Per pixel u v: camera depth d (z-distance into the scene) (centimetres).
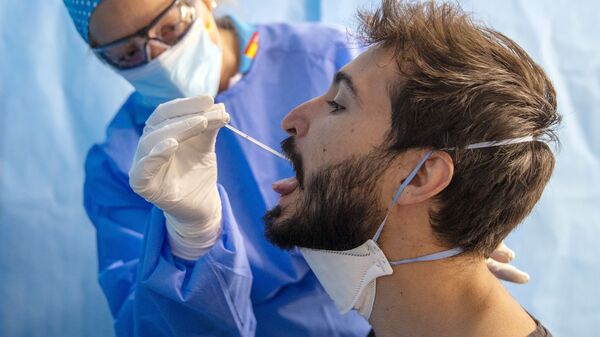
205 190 113
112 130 155
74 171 181
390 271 99
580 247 182
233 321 124
